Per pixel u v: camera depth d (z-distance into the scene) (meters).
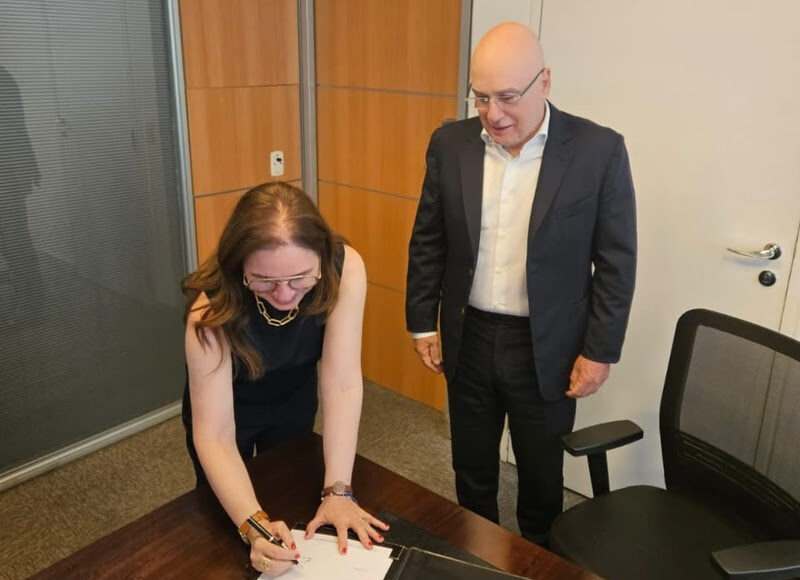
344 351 1.44
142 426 3.00
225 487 1.28
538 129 1.75
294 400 1.66
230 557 1.23
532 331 1.81
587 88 2.17
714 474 1.67
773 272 1.97
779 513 1.51
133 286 2.84
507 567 1.20
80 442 2.83
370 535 1.26
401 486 1.42
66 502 2.54
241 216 1.18
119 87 2.59
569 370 1.88
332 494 1.34
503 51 1.61
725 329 1.62
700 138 2.00
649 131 2.08
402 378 3.31
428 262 2.00
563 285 1.80
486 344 1.92
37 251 2.52
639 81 2.06
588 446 1.63
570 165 1.72
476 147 1.84
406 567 1.18
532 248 1.76
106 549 1.24
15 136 2.37
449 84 2.69
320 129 3.22
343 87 3.06
